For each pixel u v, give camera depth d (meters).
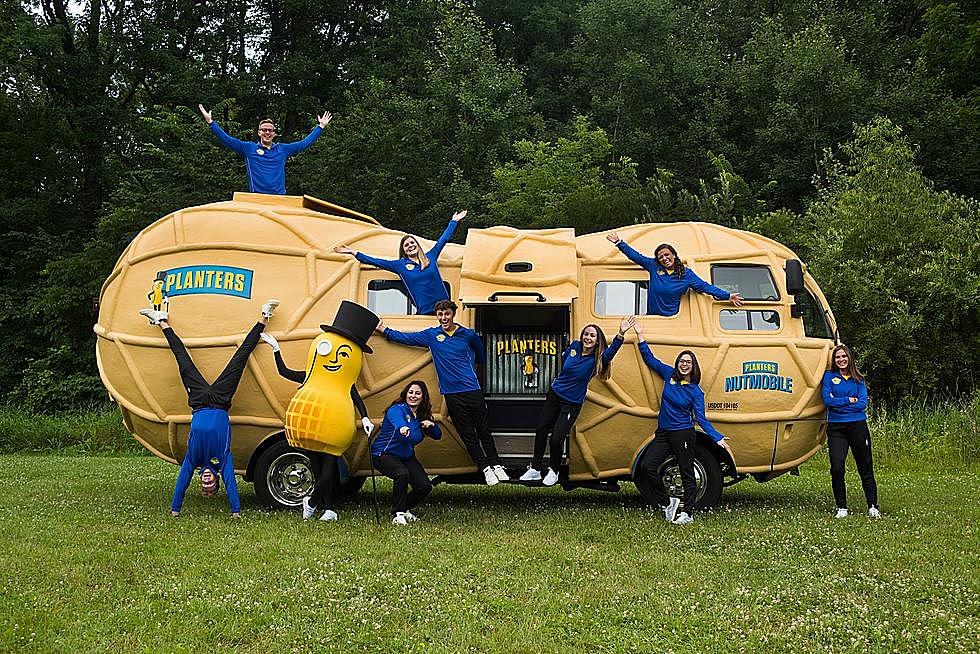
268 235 10.09
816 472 14.54
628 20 35.62
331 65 32.66
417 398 9.12
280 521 9.10
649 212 23.64
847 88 30.20
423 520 9.34
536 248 10.18
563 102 36.75
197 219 10.16
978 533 8.76
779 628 5.84
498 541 8.26
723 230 10.62
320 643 5.53
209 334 9.73
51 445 20.27
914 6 35.22
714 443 9.88
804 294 10.32
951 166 29.33
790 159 30.97
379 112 28.23
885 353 19.45
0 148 30.08
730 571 7.25
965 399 18.91
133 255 10.19
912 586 6.78
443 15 34.72
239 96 31.00
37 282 27.66
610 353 9.32
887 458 15.42
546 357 10.13
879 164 22.19
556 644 5.55
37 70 30.52
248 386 9.74
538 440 9.51
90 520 9.05
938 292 19.42
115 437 20.08
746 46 34.91
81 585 6.63
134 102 32.62
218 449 9.23
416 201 26.47
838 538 8.43
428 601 6.33
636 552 7.86
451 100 30.47
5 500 10.44
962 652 5.44
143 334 9.91
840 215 21.19
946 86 31.72
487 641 5.58
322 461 9.41
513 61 36.09
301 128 32.94
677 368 9.28
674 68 34.75
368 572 7.01
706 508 9.86
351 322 9.30
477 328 10.06
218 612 6.00
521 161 29.84
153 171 25.44
